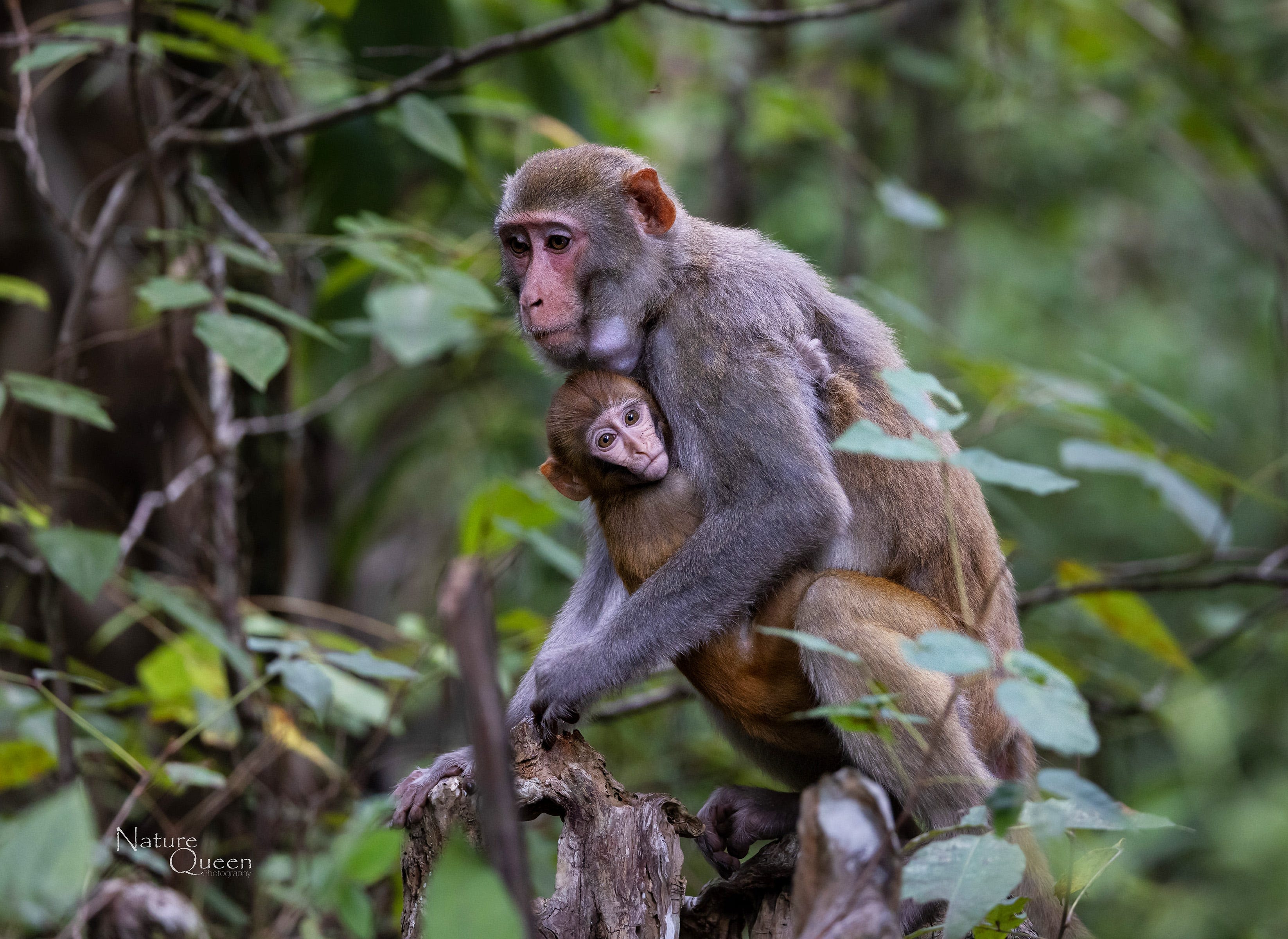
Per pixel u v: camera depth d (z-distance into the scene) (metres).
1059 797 8.05
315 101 14.97
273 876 9.37
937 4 18.73
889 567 8.29
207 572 11.50
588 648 8.01
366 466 18.38
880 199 13.37
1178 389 21.22
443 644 10.54
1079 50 17.75
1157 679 18.91
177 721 11.63
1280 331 17.81
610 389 8.32
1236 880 17.83
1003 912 6.03
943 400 13.05
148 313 12.62
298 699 11.73
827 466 8.03
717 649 7.99
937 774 7.26
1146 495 20.66
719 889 7.39
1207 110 16.95
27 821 4.55
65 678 8.81
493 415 17.98
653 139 18.09
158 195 10.02
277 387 12.84
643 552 8.35
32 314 13.16
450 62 10.36
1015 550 11.51
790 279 8.63
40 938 8.73
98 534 8.80
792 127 17.27
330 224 14.02
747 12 13.98
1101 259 23.36
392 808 8.12
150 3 10.55
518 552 12.21
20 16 10.90
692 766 14.18
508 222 8.86
